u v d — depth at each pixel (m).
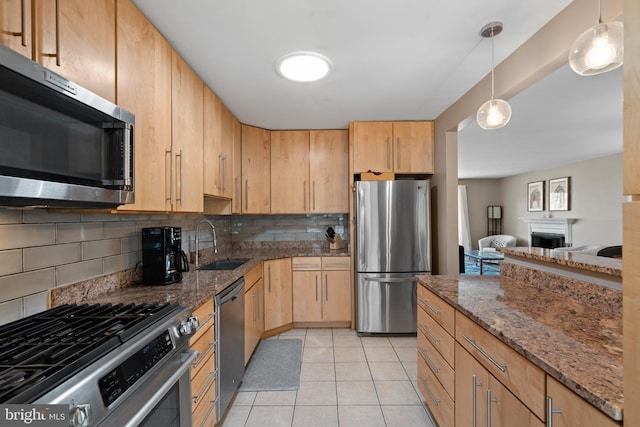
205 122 2.19
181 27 1.54
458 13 1.47
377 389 2.13
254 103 2.62
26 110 0.77
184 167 1.82
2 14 0.78
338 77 2.15
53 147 0.85
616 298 1.18
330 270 3.23
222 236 3.34
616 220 5.23
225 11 1.43
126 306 1.19
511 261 1.90
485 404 1.13
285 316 3.15
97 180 1.02
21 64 0.73
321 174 3.40
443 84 2.28
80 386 0.70
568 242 6.15
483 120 1.75
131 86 1.32
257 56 1.84
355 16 1.49
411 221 2.99
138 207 1.35
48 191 0.83
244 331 2.24
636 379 0.57
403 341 2.93
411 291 2.99
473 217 8.64
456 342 1.38
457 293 1.54
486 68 2.03
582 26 1.35
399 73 2.09
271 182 3.40
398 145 3.15
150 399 0.92
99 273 1.51
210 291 1.57
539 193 7.02
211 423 1.58
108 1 1.18
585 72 1.20
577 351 0.87
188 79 1.91
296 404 1.97
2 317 1.05
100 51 1.13
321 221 3.73
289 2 1.38
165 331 1.06
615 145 4.53
